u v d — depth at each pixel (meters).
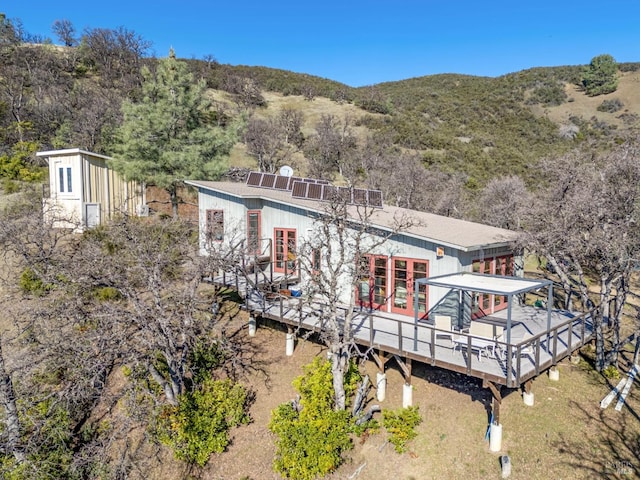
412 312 14.30
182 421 11.42
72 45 68.88
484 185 42.03
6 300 14.45
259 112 63.03
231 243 16.33
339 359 11.84
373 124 60.91
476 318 14.45
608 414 11.37
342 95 74.38
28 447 10.68
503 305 16.05
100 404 13.02
